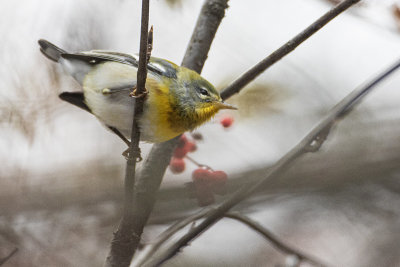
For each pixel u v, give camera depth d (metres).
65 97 8.35
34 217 11.25
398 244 13.47
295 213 13.55
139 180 8.17
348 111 6.72
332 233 13.77
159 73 8.07
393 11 9.58
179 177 11.66
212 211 6.84
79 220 11.41
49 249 10.84
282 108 13.56
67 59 8.34
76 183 11.89
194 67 9.30
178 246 6.80
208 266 13.34
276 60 8.32
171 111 7.94
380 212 13.49
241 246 13.89
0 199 11.14
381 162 12.83
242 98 13.20
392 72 6.86
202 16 9.55
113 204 11.85
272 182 6.58
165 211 10.62
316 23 7.79
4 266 10.30
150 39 6.45
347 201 13.40
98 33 12.07
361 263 13.32
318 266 7.58
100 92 7.97
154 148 8.49
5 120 10.84
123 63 8.05
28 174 11.61
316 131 6.57
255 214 13.73
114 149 12.64
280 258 13.60
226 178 7.61
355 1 7.43
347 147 12.98
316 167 12.25
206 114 8.46
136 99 6.71
